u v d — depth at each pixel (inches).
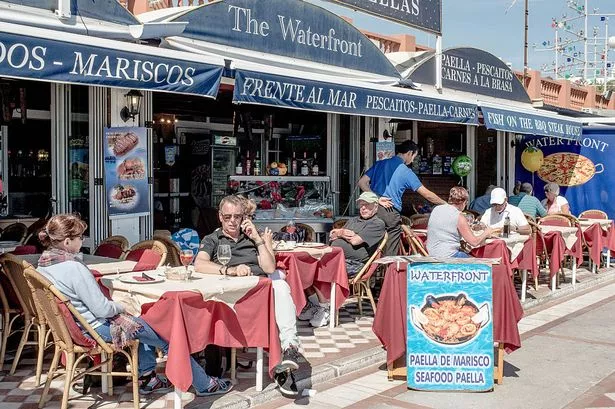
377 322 241.8
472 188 645.9
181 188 519.8
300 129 530.3
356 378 247.4
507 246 348.2
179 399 193.9
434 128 639.1
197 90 249.4
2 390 221.6
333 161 506.6
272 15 374.0
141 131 365.1
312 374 239.1
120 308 198.8
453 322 232.2
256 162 504.7
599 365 263.7
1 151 415.5
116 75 223.1
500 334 235.3
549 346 292.0
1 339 247.6
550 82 747.4
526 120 476.1
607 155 593.0
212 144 503.8
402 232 359.3
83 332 197.8
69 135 354.9
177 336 189.8
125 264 245.9
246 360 259.1
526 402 221.5
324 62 409.1
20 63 198.1
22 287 227.5
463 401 222.1
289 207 438.9
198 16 334.3
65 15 278.2
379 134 526.0
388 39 534.3
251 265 242.2
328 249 299.3
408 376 233.1
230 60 266.7
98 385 226.4
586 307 379.9
